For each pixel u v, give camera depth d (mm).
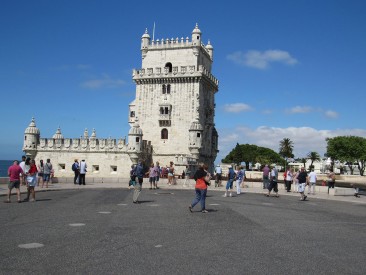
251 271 11758
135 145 72375
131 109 88500
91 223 19422
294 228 19391
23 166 39562
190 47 79625
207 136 83875
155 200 31672
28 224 18859
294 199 36719
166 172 65062
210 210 25656
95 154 74750
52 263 12180
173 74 77688
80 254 13320
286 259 13258
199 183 24328
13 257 12789
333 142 134625
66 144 75750
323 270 12094
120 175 73312
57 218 20844
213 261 12766
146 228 18359
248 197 37094
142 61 82500
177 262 12555
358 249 15102
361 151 129000
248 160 159500
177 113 77750
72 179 52562
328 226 20391
